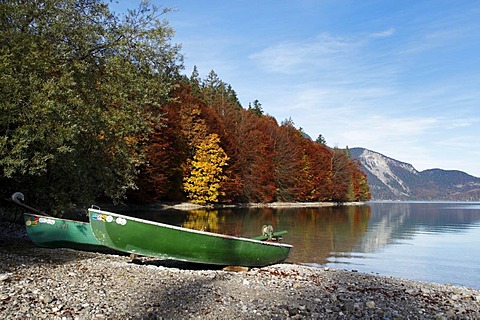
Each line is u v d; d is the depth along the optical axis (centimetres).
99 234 1152
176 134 4859
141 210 4216
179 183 5116
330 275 1333
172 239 1156
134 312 702
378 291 1105
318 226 3494
